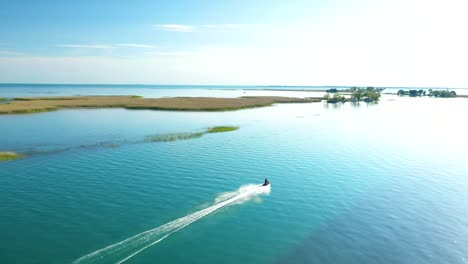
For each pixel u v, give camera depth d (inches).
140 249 1129.4
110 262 1048.8
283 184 1814.7
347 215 1454.2
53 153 2300.7
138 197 1563.7
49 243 1150.3
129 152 2381.9
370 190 1763.0
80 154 2293.3
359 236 1274.6
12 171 1897.1
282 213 1455.5
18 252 1093.1
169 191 1648.6
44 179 1776.6
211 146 2662.4
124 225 1291.8
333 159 2375.7
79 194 1581.0
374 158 2439.7
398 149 2768.2
